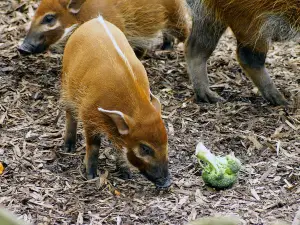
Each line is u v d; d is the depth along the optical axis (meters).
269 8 7.52
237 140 7.48
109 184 6.58
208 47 8.27
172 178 6.73
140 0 8.43
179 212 6.17
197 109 8.16
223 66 9.34
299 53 9.66
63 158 7.08
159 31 8.84
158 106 6.32
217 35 8.21
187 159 7.10
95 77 6.26
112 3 8.31
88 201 6.35
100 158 7.06
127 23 8.45
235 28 7.89
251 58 8.08
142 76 6.48
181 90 8.64
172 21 8.90
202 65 8.34
